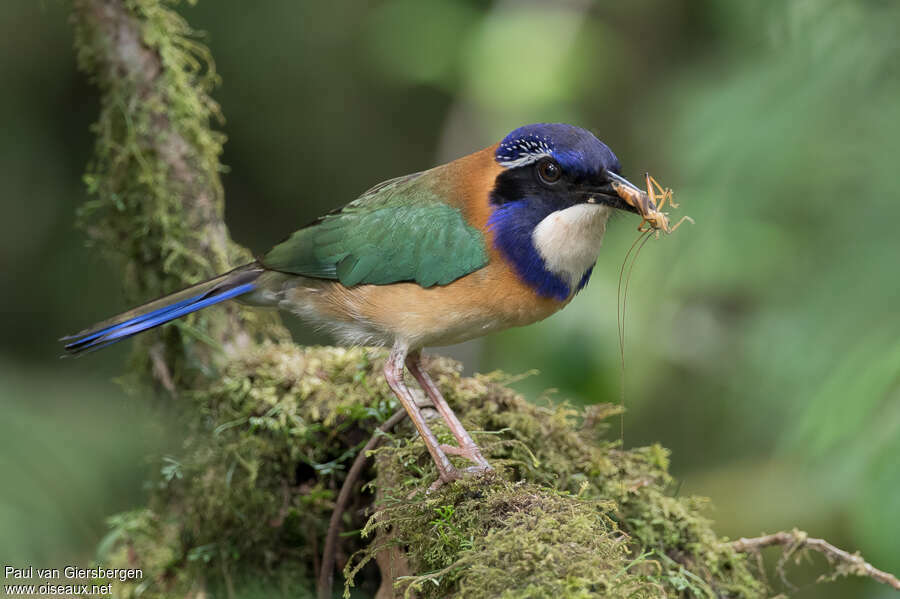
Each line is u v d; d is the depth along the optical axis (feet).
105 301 47.50
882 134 34.60
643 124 54.70
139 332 29.14
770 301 38.04
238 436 30.60
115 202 31.48
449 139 52.42
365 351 30.81
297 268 28.68
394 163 56.08
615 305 40.68
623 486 27.37
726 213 35.86
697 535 27.09
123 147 31.32
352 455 29.91
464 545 21.22
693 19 56.08
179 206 31.60
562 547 19.57
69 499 31.27
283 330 33.68
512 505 22.08
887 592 38.93
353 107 55.01
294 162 54.44
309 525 30.48
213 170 32.42
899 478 27.86
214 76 32.81
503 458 27.76
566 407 32.89
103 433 33.06
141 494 33.45
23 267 47.78
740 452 45.62
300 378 30.60
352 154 55.26
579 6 48.67
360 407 29.48
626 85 55.83
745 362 40.81
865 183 35.27
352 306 28.07
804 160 34.96
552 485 26.91
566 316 40.55
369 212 28.02
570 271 27.30
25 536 30.07
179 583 31.09
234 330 32.07
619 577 18.89
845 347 32.89
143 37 30.94
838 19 35.83
